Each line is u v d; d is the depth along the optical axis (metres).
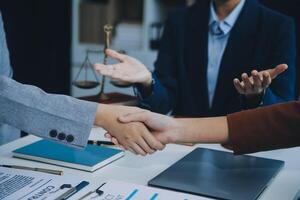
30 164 0.98
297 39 1.79
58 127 0.93
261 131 0.93
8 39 2.65
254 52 1.61
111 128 0.98
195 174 0.91
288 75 1.57
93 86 1.50
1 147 1.10
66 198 0.79
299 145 0.93
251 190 0.83
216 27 1.68
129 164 0.99
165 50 1.79
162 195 0.80
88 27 3.07
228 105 1.64
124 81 1.28
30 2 2.71
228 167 0.96
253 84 1.17
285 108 0.93
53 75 2.86
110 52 1.24
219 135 0.97
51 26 2.81
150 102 1.47
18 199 0.77
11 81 0.95
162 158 1.04
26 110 0.93
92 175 0.92
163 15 3.05
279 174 0.95
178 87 1.74
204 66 1.69
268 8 1.76
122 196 0.79
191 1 2.85
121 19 3.06
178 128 0.99
